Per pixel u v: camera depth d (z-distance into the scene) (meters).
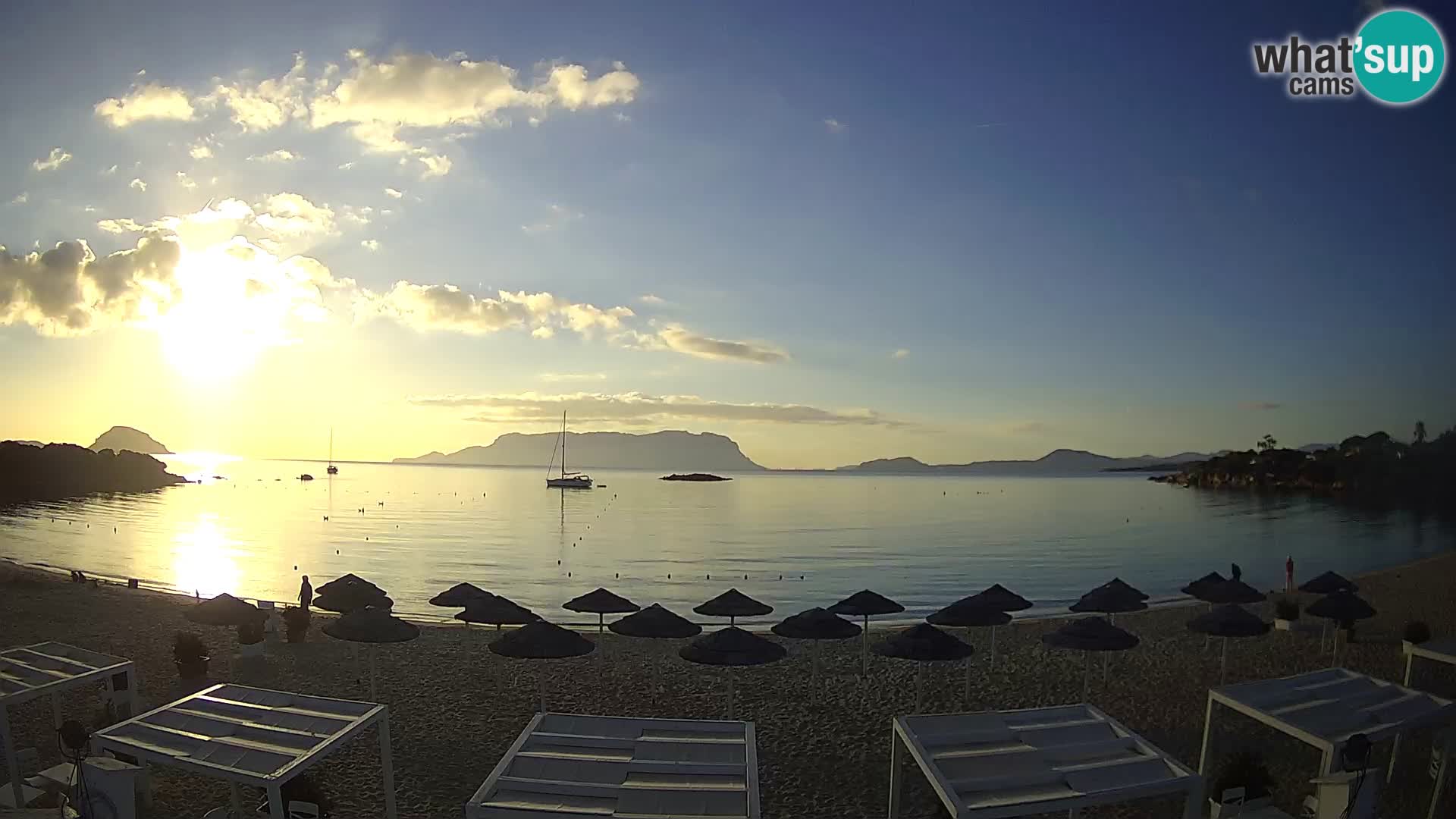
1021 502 145.38
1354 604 21.72
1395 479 123.31
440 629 28.39
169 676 21.16
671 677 21.56
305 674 21.48
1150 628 28.70
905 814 13.59
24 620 27.88
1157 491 187.25
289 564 53.91
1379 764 14.80
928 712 18.81
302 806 11.83
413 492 162.75
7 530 74.38
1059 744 10.38
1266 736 16.91
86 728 15.70
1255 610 32.28
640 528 87.62
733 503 142.38
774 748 16.50
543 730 10.57
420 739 16.81
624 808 8.72
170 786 14.00
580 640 17.11
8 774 14.20
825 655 24.19
